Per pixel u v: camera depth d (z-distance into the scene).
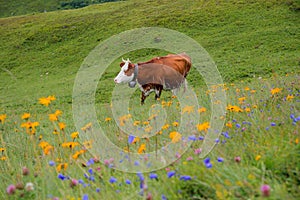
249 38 35.75
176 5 49.25
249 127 4.78
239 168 3.48
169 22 43.22
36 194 3.75
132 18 47.09
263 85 11.52
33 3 101.94
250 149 4.03
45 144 4.63
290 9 41.22
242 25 39.69
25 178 4.28
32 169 4.54
